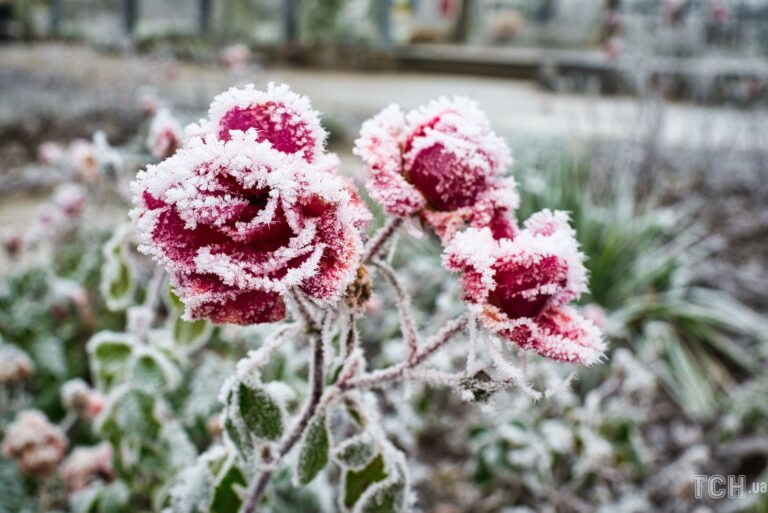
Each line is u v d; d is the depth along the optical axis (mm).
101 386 419
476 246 229
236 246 202
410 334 263
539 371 600
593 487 680
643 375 654
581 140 1672
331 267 205
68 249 833
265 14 5223
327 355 266
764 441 811
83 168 584
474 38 5926
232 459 314
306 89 3488
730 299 1137
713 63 2047
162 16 5172
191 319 209
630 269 1050
